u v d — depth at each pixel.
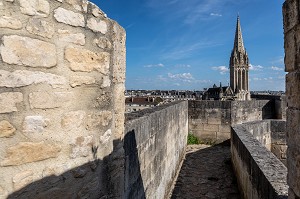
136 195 4.29
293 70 2.55
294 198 2.53
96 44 2.90
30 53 2.24
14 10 2.13
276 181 3.59
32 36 2.25
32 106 2.26
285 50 2.75
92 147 2.86
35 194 2.30
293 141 2.55
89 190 2.82
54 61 2.43
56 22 2.45
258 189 4.34
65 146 2.53
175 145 8.88
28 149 2.24
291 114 2.60
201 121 13.49
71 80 2.59
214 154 11.38
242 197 6.34
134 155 4.18
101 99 2.99
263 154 5.09
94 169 2.89
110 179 3.22
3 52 2.07
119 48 3.40
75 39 2.63
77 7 2.65
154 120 5.62
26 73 2.22
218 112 13.28
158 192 6.04
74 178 2.63
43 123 2.34
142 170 4.68
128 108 57.44
